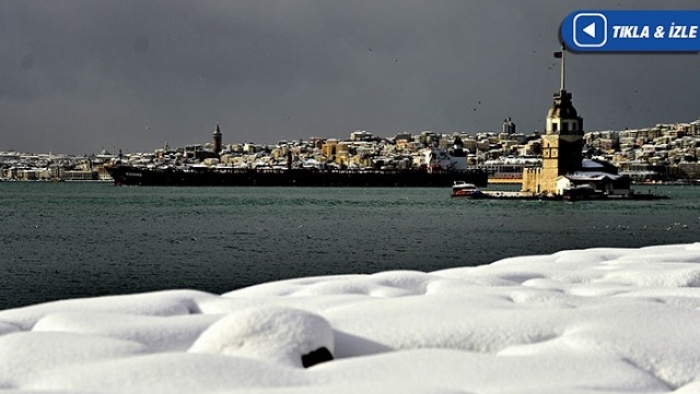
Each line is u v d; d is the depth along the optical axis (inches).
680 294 724.0
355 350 501.7
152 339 511.8
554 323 535.5
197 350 467.8
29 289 2107.5
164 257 3043.8
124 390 392.2
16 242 3855.8
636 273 856.9
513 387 415.8
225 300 664.4
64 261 2878.9
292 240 4008.4
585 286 780.6
